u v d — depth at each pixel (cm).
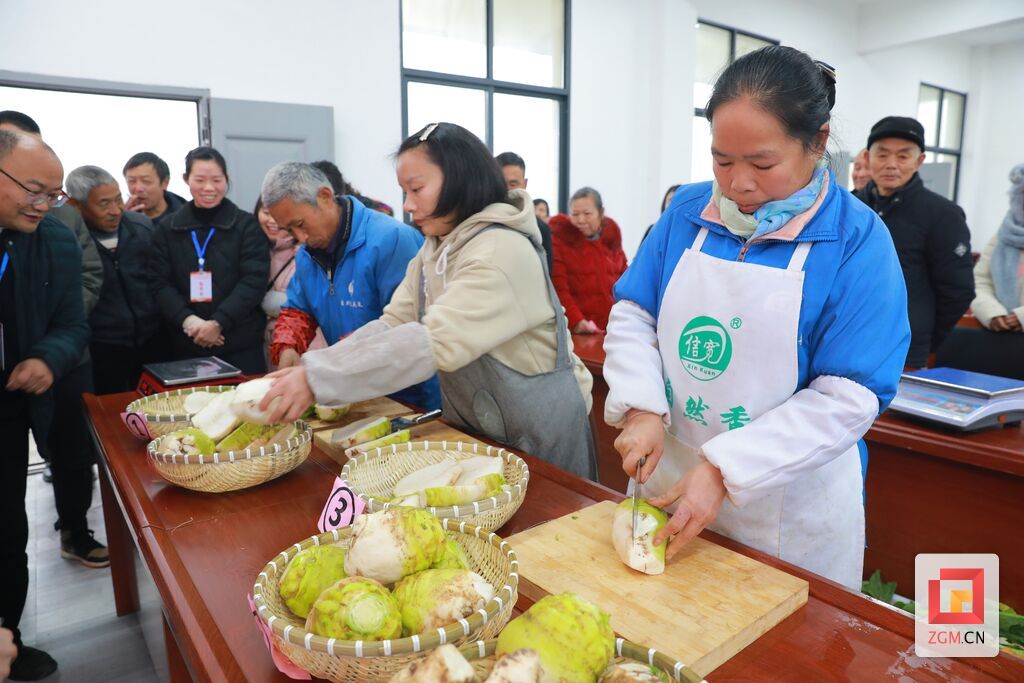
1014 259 255
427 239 157
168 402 162
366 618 65
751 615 81
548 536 102
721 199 107
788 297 101
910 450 170
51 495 315
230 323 281
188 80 375
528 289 137
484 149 141
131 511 116
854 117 798
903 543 176
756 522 115
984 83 939
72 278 203
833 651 77
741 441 94
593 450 175
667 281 119
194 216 284
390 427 147
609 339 124
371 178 451
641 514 95
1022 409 166
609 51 580
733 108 89
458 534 90
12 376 181
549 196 583
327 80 423
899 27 746
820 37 737
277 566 79
